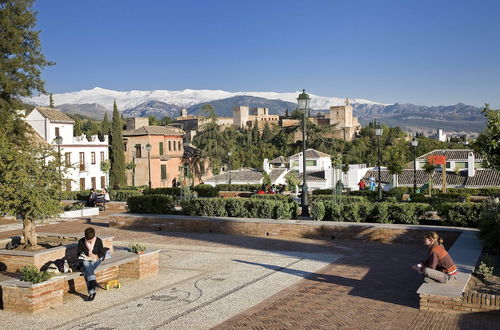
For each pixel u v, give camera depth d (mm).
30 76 38031
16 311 10508
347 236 19359
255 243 19031
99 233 22438
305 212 22188
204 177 82562
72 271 11945
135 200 25844
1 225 26188
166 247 18500
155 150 68938
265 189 44875
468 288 10797
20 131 37938
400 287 12188
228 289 12281
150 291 12148
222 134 88250
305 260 15719
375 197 38406
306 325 9508
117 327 9555
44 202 13656
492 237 14172
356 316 9992
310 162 67188
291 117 190375
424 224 19766
